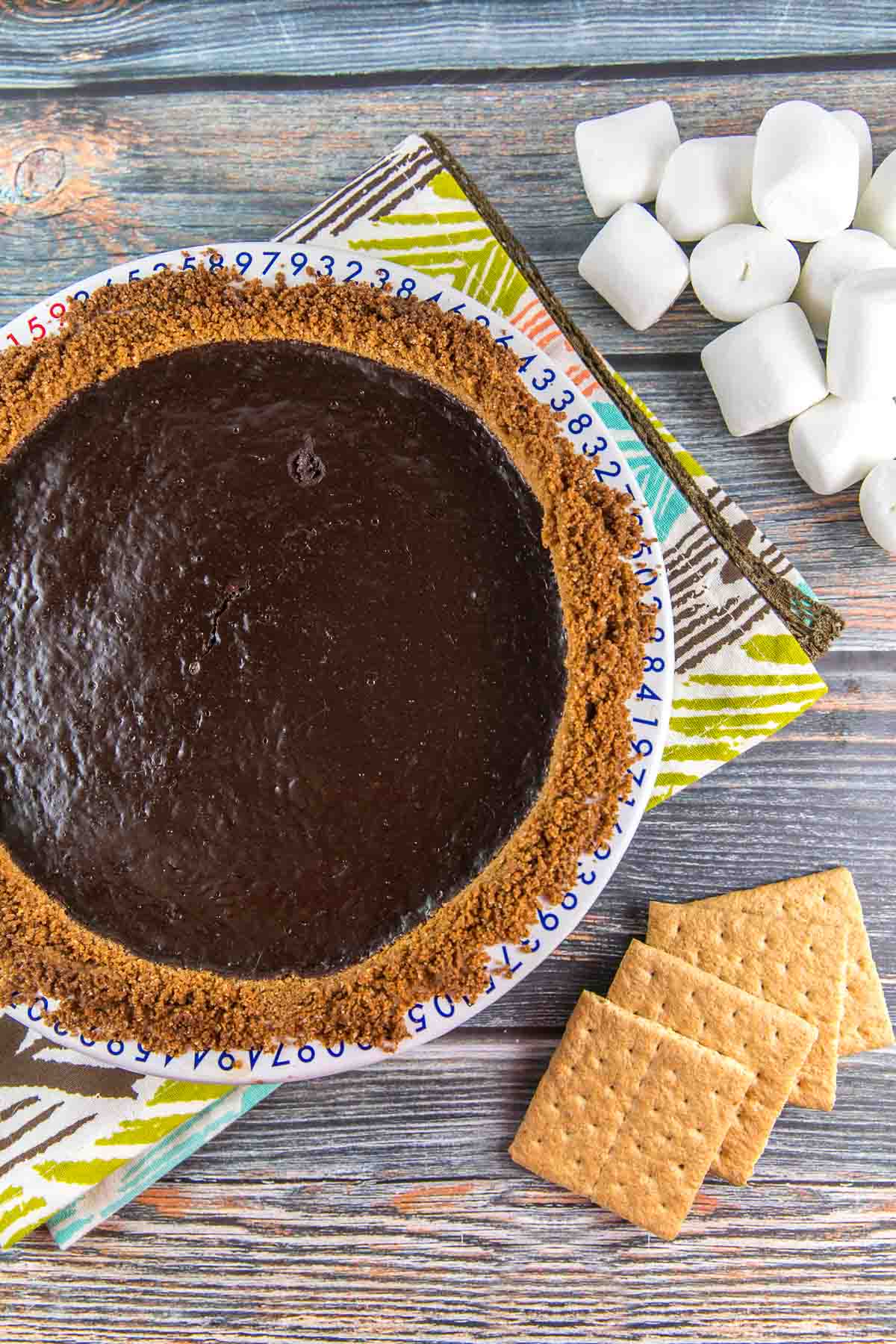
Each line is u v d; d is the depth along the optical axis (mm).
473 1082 635
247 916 588
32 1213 609
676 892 635
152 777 591
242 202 644
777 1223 633
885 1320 629
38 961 582
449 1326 635
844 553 638
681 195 621
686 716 620
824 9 639
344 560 593
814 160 595
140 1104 616
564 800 576
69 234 645
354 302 587
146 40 646
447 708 590
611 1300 633
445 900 584
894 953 634
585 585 580
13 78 647
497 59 643
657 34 641
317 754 590
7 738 596
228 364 597
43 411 595
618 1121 618
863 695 637
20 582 597
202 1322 637
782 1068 613
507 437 591
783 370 612
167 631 593
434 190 619
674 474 622
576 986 634
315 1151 637
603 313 643
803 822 635
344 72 646
